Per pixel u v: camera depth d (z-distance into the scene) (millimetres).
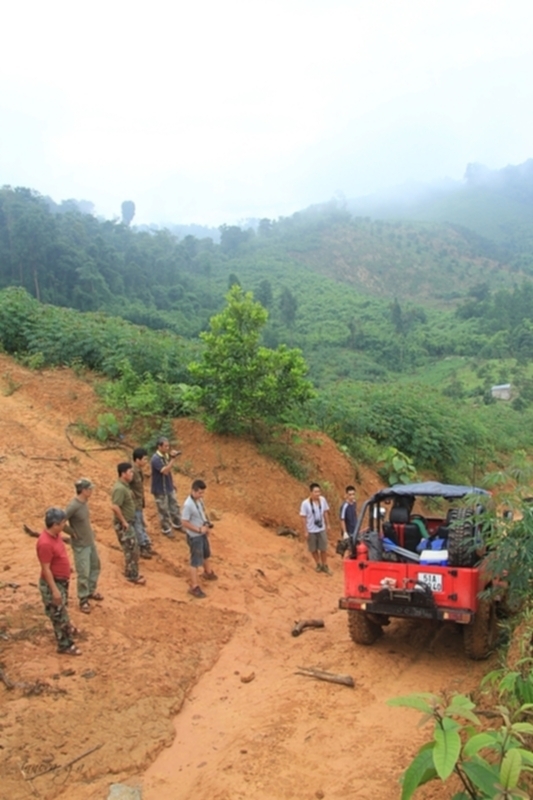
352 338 113562
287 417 16359
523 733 4395
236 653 8062
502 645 7434
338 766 5562
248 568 11344
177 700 6727
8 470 12484
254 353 15461
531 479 8078
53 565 7250
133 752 5762
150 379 16797
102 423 15320
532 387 61531
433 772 3582
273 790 5207
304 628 9109
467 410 30297
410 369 101938
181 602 9234
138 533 10438
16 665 6824
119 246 134750
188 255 163750
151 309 101062
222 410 14867
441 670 7523
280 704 6754
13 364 18688
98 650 7406
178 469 14508
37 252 92062
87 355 19031
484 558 7305
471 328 113438
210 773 5496
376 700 6828
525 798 3119
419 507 10211
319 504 12305
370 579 7918
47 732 5848
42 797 5105
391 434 21406
